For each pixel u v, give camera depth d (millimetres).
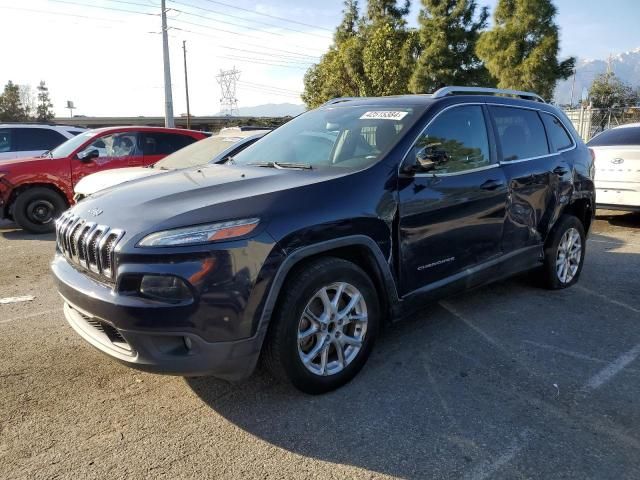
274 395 3256
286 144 4293
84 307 2900
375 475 2547
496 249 4320
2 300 5109
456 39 23031
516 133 4633
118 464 2625
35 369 3617
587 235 5586
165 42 31000
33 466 2605
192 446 2770
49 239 8258
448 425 2941
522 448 2736
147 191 3318
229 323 2762
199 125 92375
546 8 19484
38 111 84938
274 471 2574
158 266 2674
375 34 24359
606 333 4195
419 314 4582
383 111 4070
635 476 2525
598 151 8547
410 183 3578
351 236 3205
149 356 2740
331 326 3234
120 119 87750
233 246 2756
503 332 4203
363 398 3221
